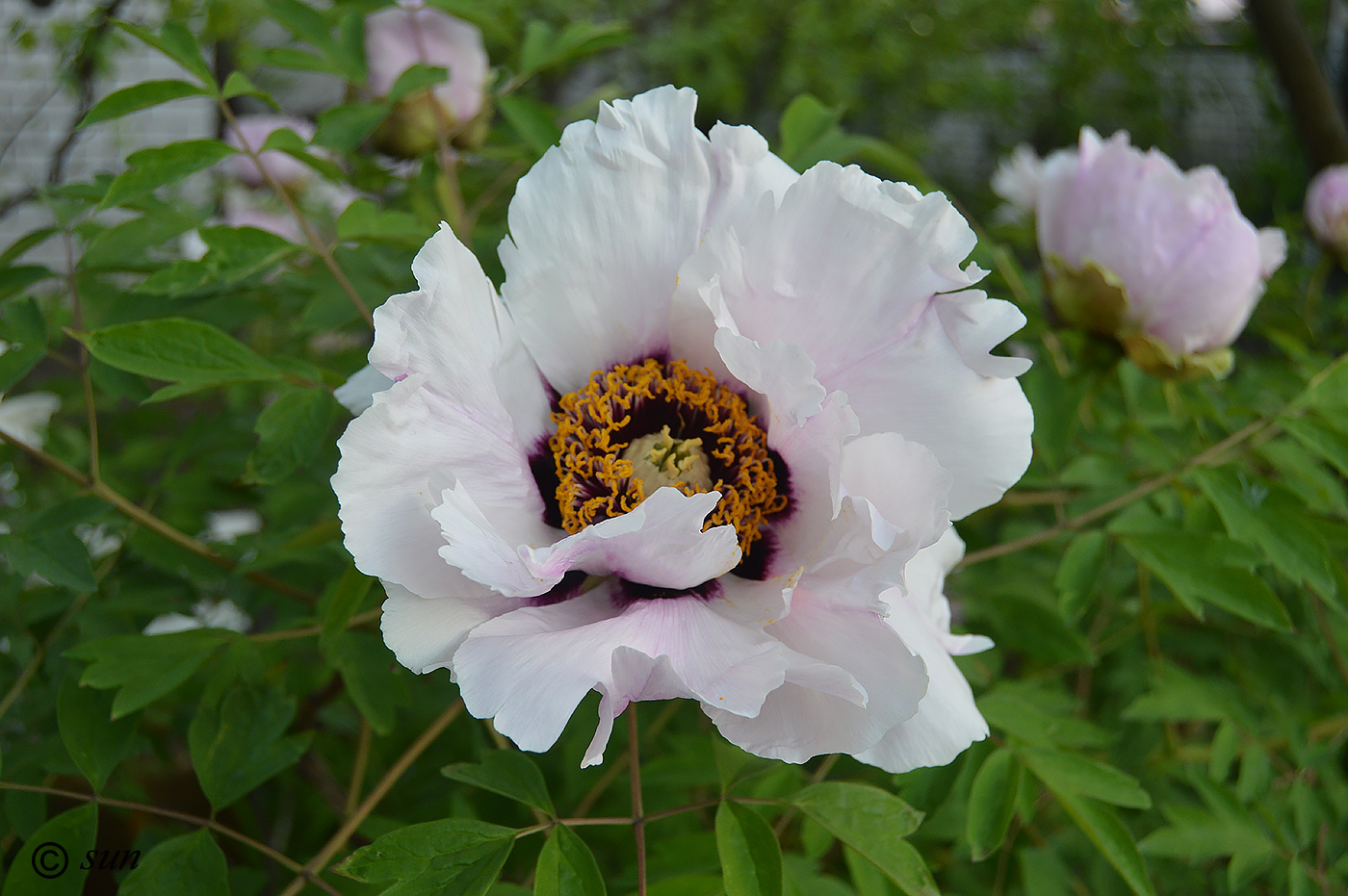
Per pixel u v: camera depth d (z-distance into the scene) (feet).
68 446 1.52
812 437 0.88
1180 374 1.33
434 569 0.82
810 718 0.84
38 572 1.01
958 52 5.66
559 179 0.93
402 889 0.80
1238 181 5.86
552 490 0.94
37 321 1.11
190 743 0.97
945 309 0.89
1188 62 6.13
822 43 4.96
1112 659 1.52
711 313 0.93
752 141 0.93
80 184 1.20
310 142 1.11
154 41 1.07
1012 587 1.38
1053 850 1.28
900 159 1.30
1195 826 1.18
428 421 0.83
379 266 1.31
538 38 1.32
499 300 0.91
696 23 4.76
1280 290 1.86
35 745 1.07
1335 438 1.17
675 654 0.83
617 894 1.04
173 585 1.27
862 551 0.85
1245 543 1.14
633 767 0.88
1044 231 1.38
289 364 1.04
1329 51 4.49
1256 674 1.41
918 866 0.84
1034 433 1.28
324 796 1.33
